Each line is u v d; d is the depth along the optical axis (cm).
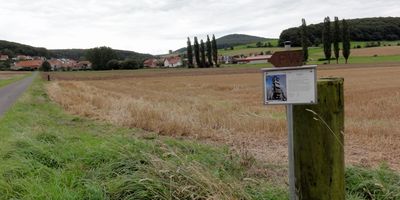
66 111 1722
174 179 474
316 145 338
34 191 462
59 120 1417
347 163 707
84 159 611
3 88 4591
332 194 340
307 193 348
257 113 1612
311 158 342
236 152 704
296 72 330
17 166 561
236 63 14650
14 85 5266
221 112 1518
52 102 2292
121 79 7106
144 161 569
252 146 916
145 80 6281
